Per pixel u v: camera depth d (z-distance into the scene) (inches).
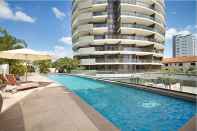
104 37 1646.2
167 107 307.7
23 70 705.6
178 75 730.2
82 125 148.7
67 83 756.0
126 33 1699.1
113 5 1702.8
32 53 417.7
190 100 289.3
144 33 1771.7
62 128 142.1
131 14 1620.3
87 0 1713.8
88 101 373.4
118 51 1583.4
